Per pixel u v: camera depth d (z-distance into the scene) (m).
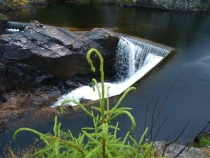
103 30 10.91
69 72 10.56
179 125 7.50
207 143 6.45
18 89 10.55
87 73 10.84
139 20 18.39
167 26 16.70
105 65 11.15
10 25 16.80
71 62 10.34
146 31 15.18
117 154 1.79
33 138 7.06
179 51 12.27
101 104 1.52
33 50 10.13
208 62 11.27
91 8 23.52
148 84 9.84
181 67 10.80
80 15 19.91
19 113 8.38
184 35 14.71
